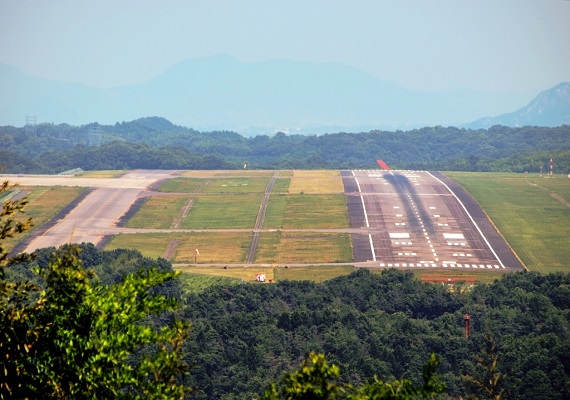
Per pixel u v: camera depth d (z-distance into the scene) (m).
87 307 102.06
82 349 99.00
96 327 101.12
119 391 98.50
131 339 100.12
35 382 98.94
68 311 102.44
